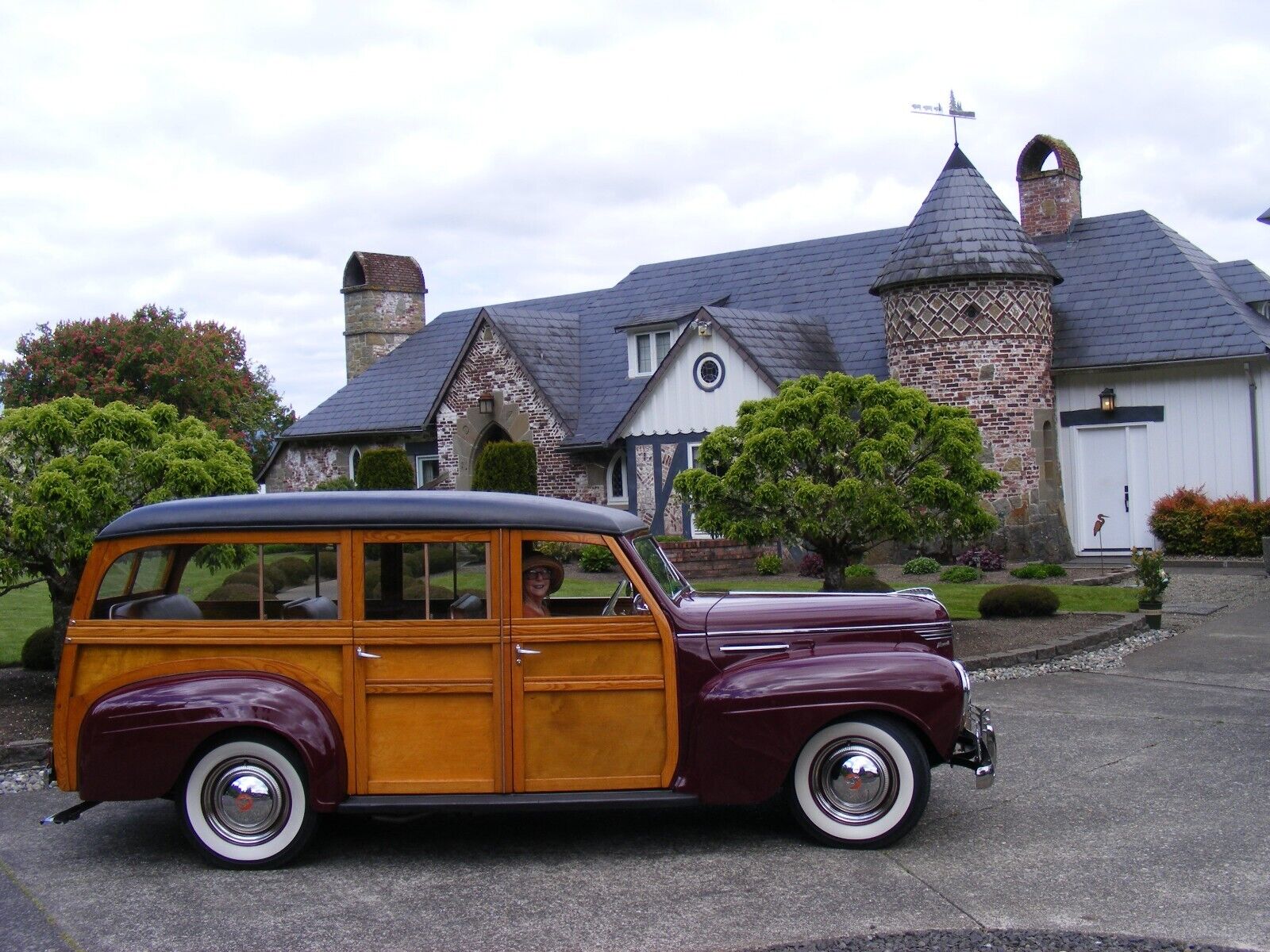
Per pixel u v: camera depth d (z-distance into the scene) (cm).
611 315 2973
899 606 679
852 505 1234
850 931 524
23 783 831
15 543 1002
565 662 638
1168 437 2217
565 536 650
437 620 638
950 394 2209
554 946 520
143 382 4384
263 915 568
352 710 635
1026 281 2205
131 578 653
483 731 637
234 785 634
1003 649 1216
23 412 1029
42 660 1200
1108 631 1308
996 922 529
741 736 630
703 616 650
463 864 638
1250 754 819
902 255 2264
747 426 1330
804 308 2644
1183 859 607
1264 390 2133
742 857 634
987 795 737
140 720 621
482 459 2544
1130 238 2428
